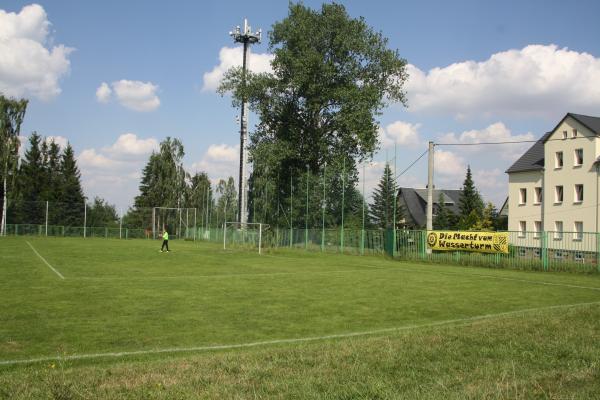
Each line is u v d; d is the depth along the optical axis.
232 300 13.80
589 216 42.22
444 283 19.12
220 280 18.95
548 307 13.20
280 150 46.22
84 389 5.38
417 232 32.41
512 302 14.20
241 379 5.78
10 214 60.03
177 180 83.69
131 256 31.64
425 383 5.55
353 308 12.73
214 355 7.45
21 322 10.30
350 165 45.56
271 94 48.38
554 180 45.41
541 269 26.47
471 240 29.62
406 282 19.23
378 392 5.21
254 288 16.61
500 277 22.28
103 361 7.41
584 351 6.86
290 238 44.38
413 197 78.44
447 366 6.25
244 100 48.47
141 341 8.81
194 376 5.93
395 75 47.97
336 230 39.47
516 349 7.08
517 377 5.72
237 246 45.56
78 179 79.00
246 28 51.94
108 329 9.75
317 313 11.91
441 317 11.59
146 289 15.87
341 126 46.19
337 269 25.02
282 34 46.34
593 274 24.50
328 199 40.59
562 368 6.10
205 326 10.19
